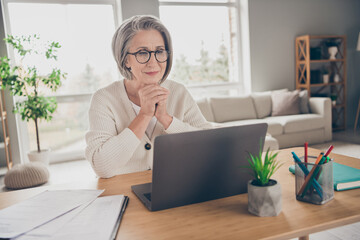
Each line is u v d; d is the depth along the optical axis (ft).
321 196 2.57
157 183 2.55
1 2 12.90
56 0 14.23
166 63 3.98
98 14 14.93
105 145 3.61
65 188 3.41
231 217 2.43
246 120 14.99
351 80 19.38
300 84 17.38
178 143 2.48
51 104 13.08
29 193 3.35
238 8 17.16
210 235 2.16
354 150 13.08
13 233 2.17
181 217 2.48
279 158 4.07
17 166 11.12
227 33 17.30
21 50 12.36
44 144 14.66
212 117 14.67
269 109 15.81
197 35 16.74
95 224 2.32
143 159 4.25
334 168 3.27
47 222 2.37
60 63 14.51
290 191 2.92
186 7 16.39
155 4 15.06
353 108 19.27
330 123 14.98
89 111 4.12
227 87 17.37
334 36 17.12
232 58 17.53
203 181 2.72
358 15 19.03
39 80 13.12
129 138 3.61
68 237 2.12
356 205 2.53
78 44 14.76
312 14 17.94
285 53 17.51
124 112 4.28
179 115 4.66
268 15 16.98
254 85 17.04
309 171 2.61
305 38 16.67
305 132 14.48
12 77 11.97
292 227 2.21
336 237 6.24
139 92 3.70
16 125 13.48
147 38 3.69
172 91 4.71
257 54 16.94
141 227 2.35
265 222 2.31
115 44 3.82
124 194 3.11
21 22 13.89
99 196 3.07
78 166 13.60
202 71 16.99
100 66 15.19
